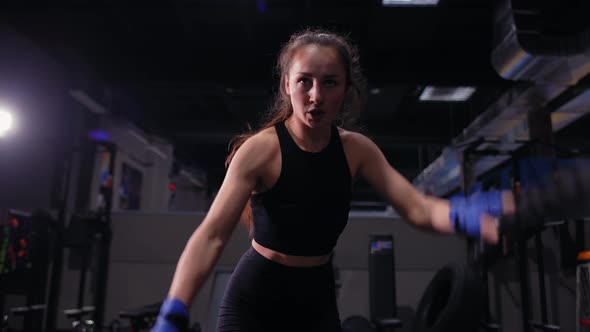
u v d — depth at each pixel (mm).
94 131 6957
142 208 8984
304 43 745
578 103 6328
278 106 885
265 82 6215
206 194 14156
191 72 6258
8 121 5016
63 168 5324
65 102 6301
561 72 5230
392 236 3785
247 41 6863
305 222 842
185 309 608
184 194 13781
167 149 10164
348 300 4016
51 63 6035
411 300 4016
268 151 813
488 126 7320
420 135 9938
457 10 6098
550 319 3826
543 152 5605
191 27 6594
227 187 771
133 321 2883
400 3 5297
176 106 9773
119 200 7758
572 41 4867
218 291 3545
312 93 723
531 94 5996
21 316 4168
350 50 783
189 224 4289
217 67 6250
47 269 4043
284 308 872
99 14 5820
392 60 6297
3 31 5188
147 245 4250
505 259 3945
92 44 6230
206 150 13086
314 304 884
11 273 3699
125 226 4301
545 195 560
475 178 8094
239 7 5996
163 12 6062
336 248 4121
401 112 9945
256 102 8812
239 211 763
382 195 884
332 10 6027
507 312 3871
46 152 5785
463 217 719
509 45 5008
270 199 843
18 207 5219
